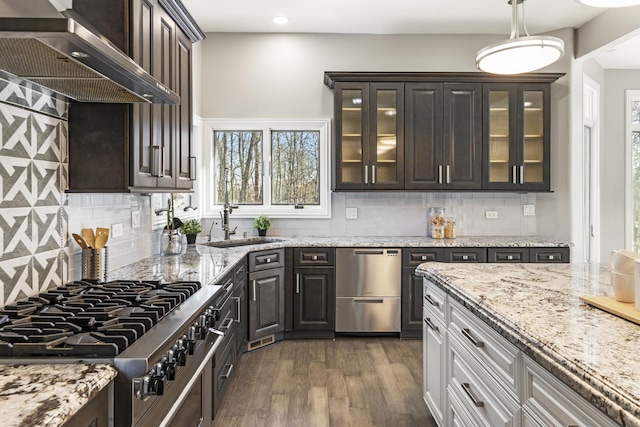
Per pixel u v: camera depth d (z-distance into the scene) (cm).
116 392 109
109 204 243
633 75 511
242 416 247
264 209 437
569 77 418
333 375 305
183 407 154
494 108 411
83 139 200
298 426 237
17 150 167
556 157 425
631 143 512
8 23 110
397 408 257
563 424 105
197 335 164
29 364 108
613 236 510
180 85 262
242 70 434
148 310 147
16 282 166
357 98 403
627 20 356
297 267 381
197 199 428
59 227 195
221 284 246
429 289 233
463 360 180
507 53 230
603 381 89
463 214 445
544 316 137
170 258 293
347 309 384
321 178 438
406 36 439
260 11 383
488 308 150
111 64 138
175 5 238
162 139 235
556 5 370
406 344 372
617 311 136
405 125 402
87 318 135
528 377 124
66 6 179
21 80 162
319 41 436
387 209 442
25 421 78
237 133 441
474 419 166
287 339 385
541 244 388
